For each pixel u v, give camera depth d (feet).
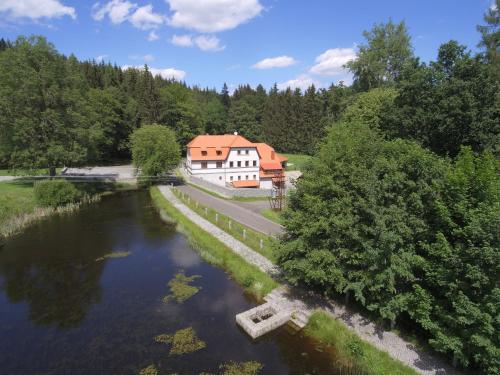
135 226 120.37
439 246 44.47
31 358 51.06
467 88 72.95
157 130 198.90
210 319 61.67
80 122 167.94
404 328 55.98
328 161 57.67
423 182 50.72
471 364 46.37
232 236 102.68
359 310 61.82
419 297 47.06
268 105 395.34
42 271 83.10
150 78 313.94
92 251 96.32
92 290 73.26
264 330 56.80
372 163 56.39
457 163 49.98
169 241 104.99
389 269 49.26
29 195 144.77
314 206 55.36
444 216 45.91
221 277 80.02
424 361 48.06
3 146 153.28
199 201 151.33
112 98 259.19
